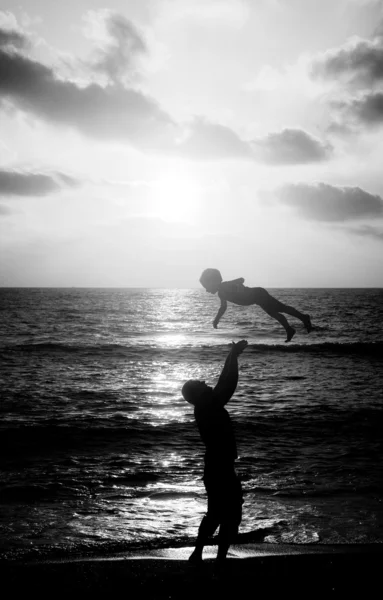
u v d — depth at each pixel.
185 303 123.88
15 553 5.80
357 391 18.55
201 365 27.00
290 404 15.80
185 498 7.91
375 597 4.50
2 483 8.53
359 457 10.17
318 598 4.48
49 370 24.17
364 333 47.97
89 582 4.80
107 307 99.31
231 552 5.77
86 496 7.95
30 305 102.12
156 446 11.10
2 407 15.25
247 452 10.53
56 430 12.31
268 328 54.84
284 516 7.04
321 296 163.25
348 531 6.49
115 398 16.98
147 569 5.11
